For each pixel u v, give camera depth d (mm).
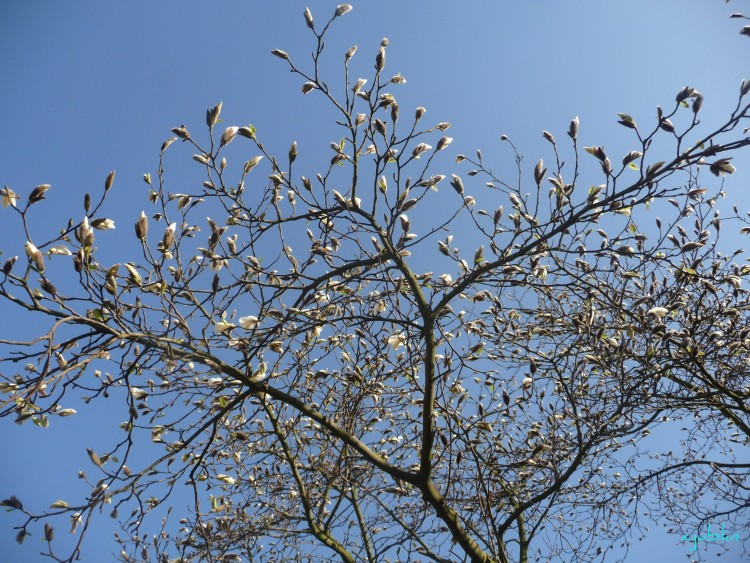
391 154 4543
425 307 4734
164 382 4480
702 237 5473
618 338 5508
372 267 5047
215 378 4527
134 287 4098
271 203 4637
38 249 3551
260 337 4652
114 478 4035
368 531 6285
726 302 5988
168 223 4301
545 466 5363
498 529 5426
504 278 5082
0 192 3436
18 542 3633
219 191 4391
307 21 4297
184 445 4535
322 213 4750
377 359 5414
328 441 5801
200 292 4324
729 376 5824
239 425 5297
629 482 6082
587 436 5473
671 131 3791
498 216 4629
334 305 4957
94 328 3895
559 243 4578
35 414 3848
